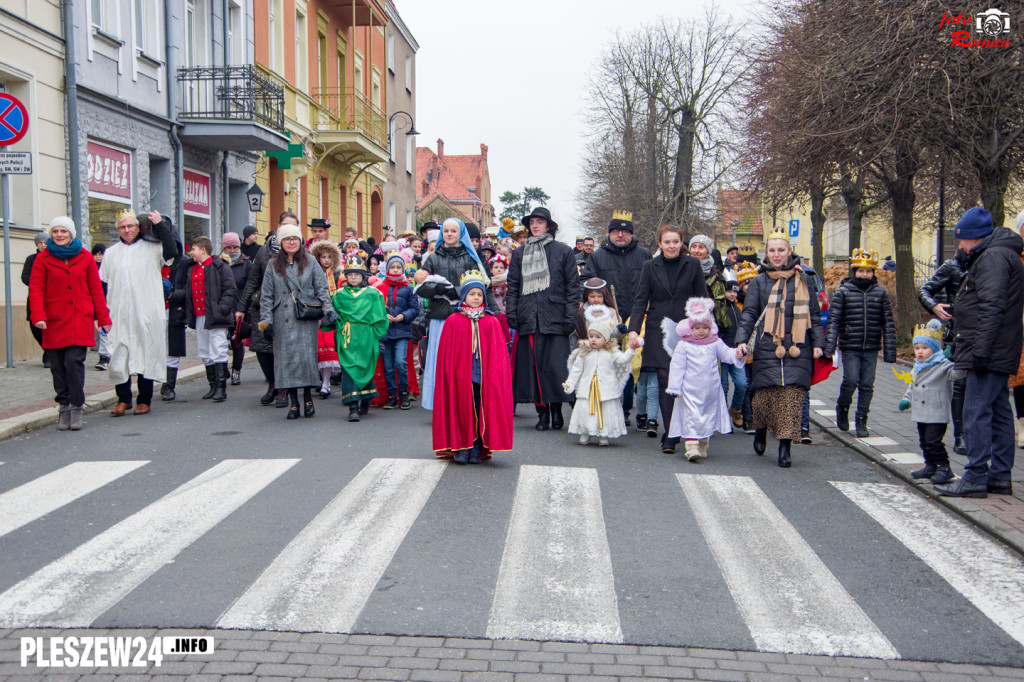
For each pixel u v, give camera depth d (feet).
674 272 30.14
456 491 22.75
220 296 37.68
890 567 17.83
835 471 26.45
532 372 32.22
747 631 14.53
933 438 24.41
